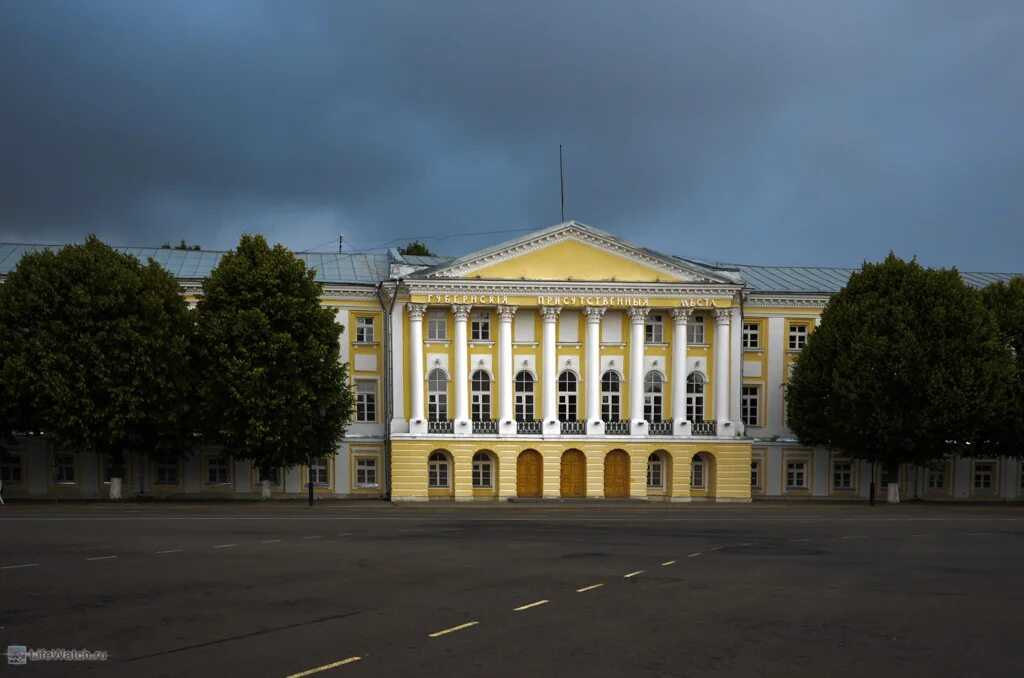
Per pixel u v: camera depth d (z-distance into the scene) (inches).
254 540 961.5
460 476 1878.7
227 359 1653.5
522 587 666.2
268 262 1712.6
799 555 908.6
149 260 1779.0
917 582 740.0
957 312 1802.4
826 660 469.1
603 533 1106.1
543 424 1914.4
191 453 1798.7
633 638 504.1
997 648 505.4
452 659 448.5
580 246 1961.1
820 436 1932.8
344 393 1753.2
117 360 1601.9
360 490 1979.6
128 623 523.8
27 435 1763.0
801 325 2127.2
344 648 467.5
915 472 2106.3
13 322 1605.6
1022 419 1856.5
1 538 949.2
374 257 2263.8
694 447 1945.1
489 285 1913.1
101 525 1114.1
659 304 1958.7
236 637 489.7
